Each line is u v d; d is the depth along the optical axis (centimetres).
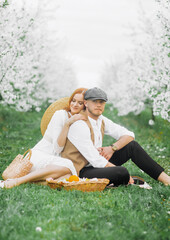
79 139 407
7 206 308
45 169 397
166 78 626
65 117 426
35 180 399
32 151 428
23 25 677
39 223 271
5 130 931
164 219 296
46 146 438
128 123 1308
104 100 407
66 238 244
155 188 393
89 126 413
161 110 640
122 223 280
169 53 619
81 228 263
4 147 686
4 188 379
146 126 1167
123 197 359
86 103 416
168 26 598
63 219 279
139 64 1015
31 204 316
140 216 300
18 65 702
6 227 262
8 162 552
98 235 251
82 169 415
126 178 403
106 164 404
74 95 423
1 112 1147
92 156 404
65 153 419
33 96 1191
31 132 941
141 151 425
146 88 665
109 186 412
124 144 425
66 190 375
